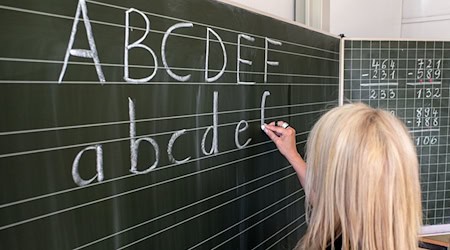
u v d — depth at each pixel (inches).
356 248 28.4
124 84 32.2
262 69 53.6
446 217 92.5
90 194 29.9
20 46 24.4
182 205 40.0
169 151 37.7
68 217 28.3
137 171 34.1
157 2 35.1
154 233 36.6
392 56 86.0
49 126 26.5
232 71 46.8
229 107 46.6
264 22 53.4
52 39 26.3
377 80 85.8
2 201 24.1
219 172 45.8
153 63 35.0
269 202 58.1
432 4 106.2
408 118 88.2
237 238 50.3
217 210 45.8
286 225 63.9
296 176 66.1
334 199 29.5
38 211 26.2
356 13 100.9
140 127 34.1
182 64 38.6
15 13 24.0
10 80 24.0
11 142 24.3
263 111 54.5
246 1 69.2
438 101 89.2
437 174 91.0
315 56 71.2
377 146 28.5
